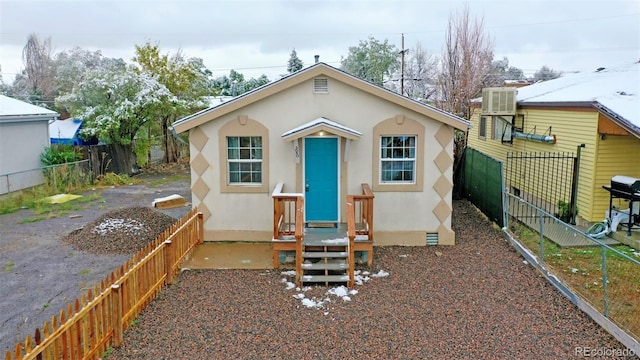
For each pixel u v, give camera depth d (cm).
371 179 1234
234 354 695
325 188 1244
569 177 1445
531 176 1692
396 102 1198
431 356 690
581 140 1392
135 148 2658
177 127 1214
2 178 1825
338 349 711
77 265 1081
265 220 1258
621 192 1225
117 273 737
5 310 840
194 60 3503
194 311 836
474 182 1697
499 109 1770
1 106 1973
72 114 2553
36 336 524
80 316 606
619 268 1032
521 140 1783
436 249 1204
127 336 741
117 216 1374
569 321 795
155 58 2933
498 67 4594
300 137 1166
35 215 1596
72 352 587
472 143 2384
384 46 4053
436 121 1210
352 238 974
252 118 1224
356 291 934
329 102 1216
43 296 902
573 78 1928
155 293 896
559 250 1169
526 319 804
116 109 2391
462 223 1466
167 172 2728
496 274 1016
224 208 1255
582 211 1387
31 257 1138
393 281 985
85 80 2520
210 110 1205
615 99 1302
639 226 1234
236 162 1252
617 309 812
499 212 1373
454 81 2483
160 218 1412
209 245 1238
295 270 1053
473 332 761
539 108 1638
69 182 2061
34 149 2059
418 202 1236
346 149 1195
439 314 827
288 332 764
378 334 757
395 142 1234
